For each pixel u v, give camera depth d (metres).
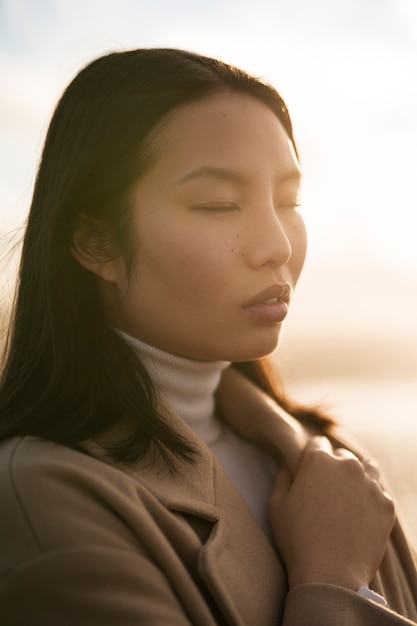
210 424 1.26
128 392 1.07
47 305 1.11
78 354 1.09
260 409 1.30
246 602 0.99
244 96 1.09
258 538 1.08
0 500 0.92
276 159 1.08
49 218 1.11
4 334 1.26
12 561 0.87
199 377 1.19
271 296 1.06
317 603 0.98
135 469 1.03
